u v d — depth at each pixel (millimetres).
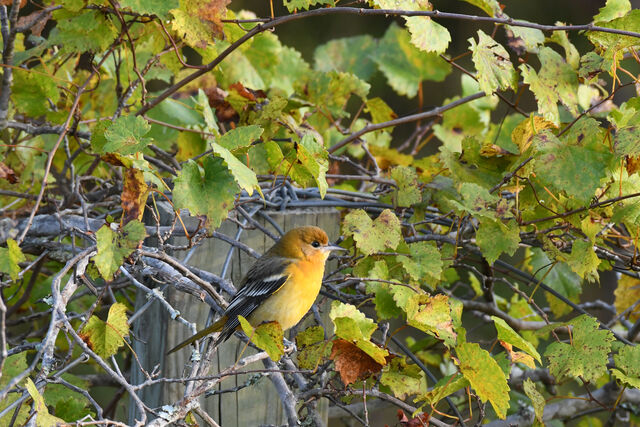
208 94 11266
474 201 9094
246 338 8828
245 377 8992
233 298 8484
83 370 13055
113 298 9031
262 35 12219
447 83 24656
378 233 8930
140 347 9008
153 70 11906
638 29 9172
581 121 8445
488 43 9461
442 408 11477
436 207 11438
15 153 11148
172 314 7266
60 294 6637
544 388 12125
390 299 9047
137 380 9094
